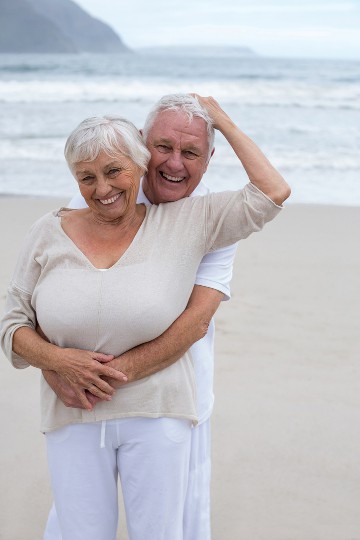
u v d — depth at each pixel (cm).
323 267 696
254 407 431
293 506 343
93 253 237
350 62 5378
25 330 244
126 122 232
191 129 249
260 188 243
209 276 253
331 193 1141
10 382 462
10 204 967
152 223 240
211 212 243
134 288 229
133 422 239
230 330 541
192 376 251
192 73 4094
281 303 598
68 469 245
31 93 2419
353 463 378
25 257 245
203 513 275
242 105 2236
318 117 2023
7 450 389
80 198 278
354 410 430
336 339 530
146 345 236
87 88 2497
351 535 323
